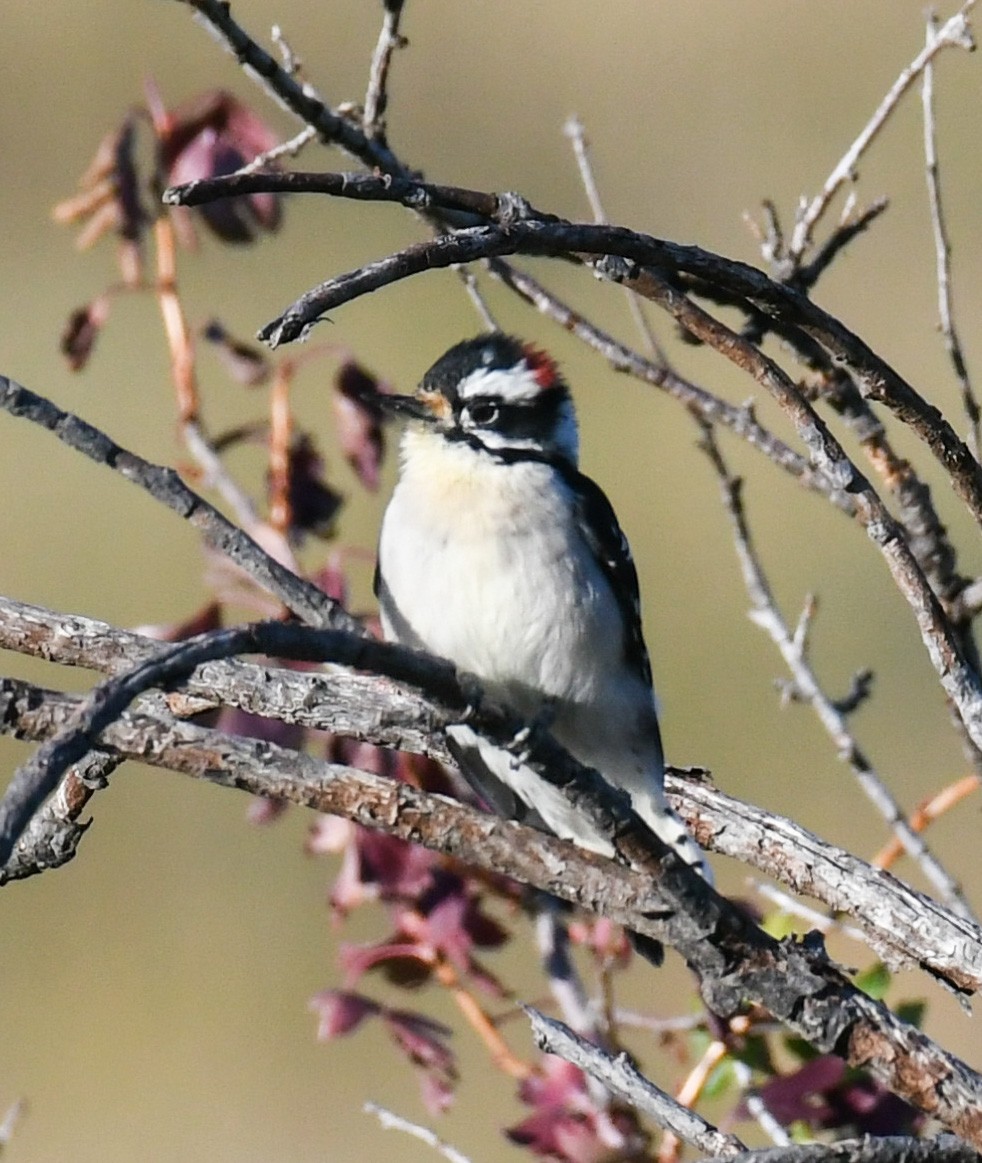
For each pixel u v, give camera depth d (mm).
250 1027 18328
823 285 25297
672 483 23219
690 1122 7598
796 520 22953
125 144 11664
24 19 30750
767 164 27750
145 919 19109
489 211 7652
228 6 8953
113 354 24891
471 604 10086
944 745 19875
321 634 6719
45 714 7875
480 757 9758
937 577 9555
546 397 10586
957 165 27641
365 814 7914
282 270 25984
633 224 26672
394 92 29703
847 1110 9102
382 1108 9820
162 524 22984
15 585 21828
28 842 8227
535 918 10281
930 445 8242
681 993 16062
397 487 10562
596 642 10195
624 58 30203
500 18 31062
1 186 28547
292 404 22406
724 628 21531
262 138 11414
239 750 7941
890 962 8523
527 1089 9547
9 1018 18375
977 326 24625
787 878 8953
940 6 21516
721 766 19625
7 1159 17672
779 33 30469
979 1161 7344
